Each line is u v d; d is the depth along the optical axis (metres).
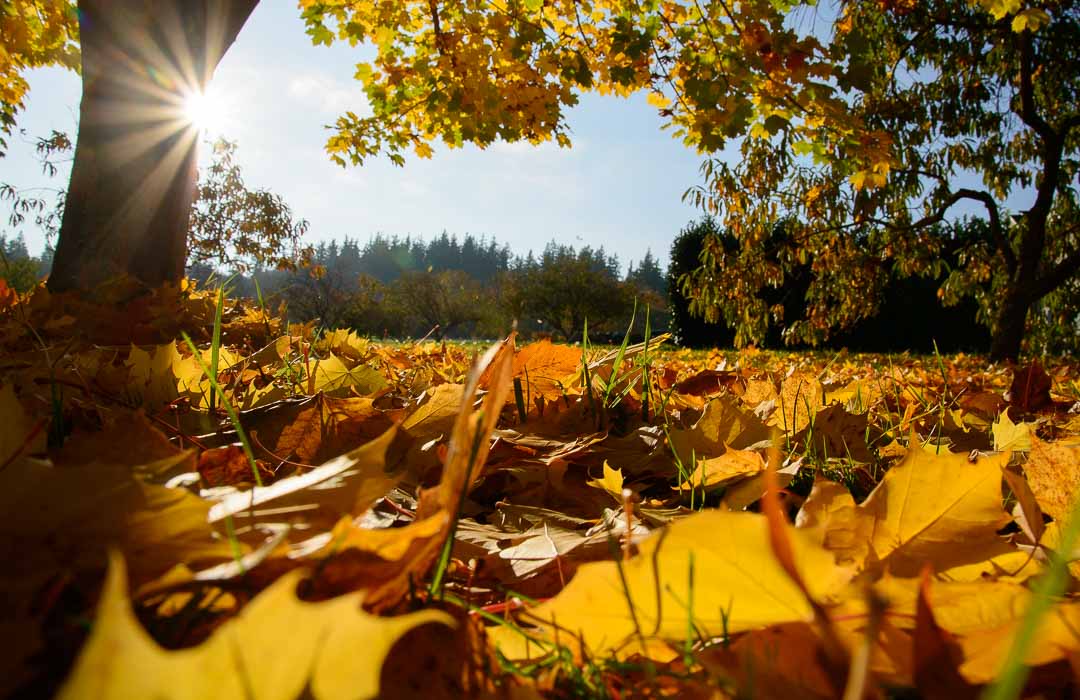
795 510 1.32
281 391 1.86
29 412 1.33
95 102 4.89
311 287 28.02
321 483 0.74
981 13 13.81
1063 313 15.49
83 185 4.89
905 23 13.76
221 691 0.35
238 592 0.58
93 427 1.40
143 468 0.71
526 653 0.66
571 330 51.19
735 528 0.53
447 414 1.51
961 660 0.53
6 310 3.14
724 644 0.59
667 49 7.29
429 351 4.49
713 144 7.08
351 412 1.45
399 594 0.67
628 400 2.20
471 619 0.66
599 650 0.64
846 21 13.71
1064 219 15.36
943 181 14.94
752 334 15.46
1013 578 0.82
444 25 9.26
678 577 0.56
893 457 1.78
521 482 1.44
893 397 2.80
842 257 15.12
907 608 0.61
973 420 2.36
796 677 0.55
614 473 1.35
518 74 8.55
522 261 149.88
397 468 1.39
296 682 0.37
